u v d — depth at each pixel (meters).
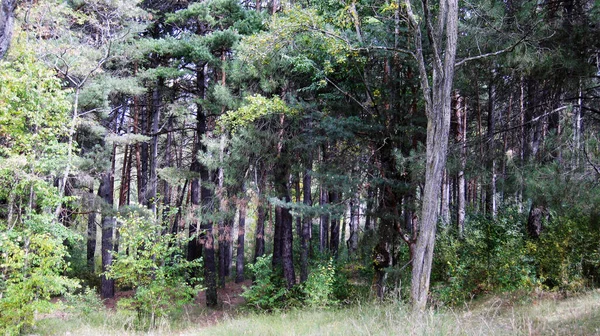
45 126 10.34
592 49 8.23
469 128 20.50
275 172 12.62
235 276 22.83
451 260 11.18
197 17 13.61
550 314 6.97
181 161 23.52
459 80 9.55
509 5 8.87
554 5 8.50
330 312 9.96
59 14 12.06
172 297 11.24
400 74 10.81
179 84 16.72
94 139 15.57
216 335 8.40
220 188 12.70
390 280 11.18
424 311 6.57
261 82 11.41
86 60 11.70
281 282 13.75
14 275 8.72
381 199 10.91
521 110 10.62
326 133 10.59
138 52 13.08
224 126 11.79
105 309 13.35
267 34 9.84
